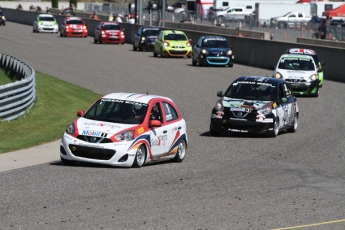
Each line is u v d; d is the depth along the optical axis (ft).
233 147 236.43
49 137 238.48
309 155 223.71
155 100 199.52
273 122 256.32
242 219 133.90
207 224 128.88
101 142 183.73
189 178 177.06
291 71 397.39
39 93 349.82
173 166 196.13
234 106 258.37
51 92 360.07
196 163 203.00
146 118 192.65
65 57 564.30
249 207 145.28
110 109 195.00
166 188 162.20
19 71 381.60
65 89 377.30
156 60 569.64
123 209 138.51
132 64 530.27
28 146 220.84
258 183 173.78
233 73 491.72
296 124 281.54
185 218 132.98
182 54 593.42
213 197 154.20
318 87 395.75
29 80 293.23
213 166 197.98
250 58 561.84
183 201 148.66
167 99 205.46
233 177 180.96
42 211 134.82
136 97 199.72
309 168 200.13
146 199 148.97
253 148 235.20
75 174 175.32
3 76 409.69
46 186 159.02
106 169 184.14
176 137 203.31
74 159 185.57
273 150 231.91
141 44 643.86
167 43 591.78
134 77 451.12
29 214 132.05
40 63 515.50
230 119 255.70
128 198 149.28
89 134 184.85
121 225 125.49
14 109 268.82
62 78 433.48
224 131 257.34
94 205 141.18
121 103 196.44
